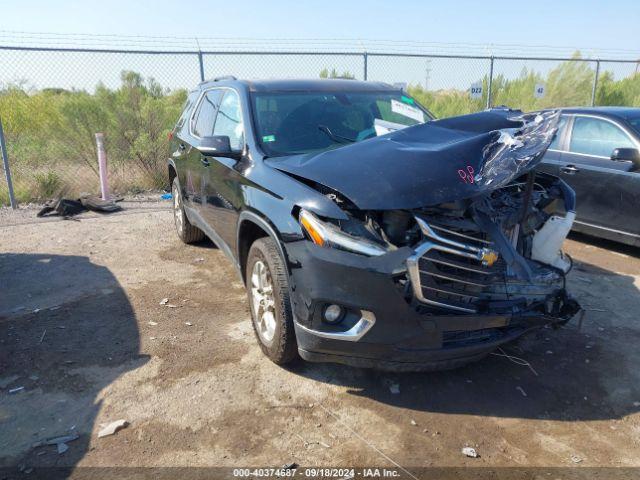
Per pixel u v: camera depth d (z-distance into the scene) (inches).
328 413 122.6
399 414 122.4
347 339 116.0
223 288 198.7
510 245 121.8
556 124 132.0
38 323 168.4
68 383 134.3
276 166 138.0
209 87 220.1
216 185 174.2
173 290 196.5
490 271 119.0
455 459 107.7
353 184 116.0
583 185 246.1
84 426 117.5
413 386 133.7
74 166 408.8
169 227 288.0
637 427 118.6
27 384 134.0
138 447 110.9
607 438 114.8
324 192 122.1
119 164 406.0
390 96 191.3
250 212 141.4
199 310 178.7
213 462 106.7
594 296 191.9
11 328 164.9
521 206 138.7
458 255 114.7
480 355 123.0
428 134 141.3
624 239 233.6
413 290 110.6
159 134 408.2
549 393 131.4
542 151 125.0
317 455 108.7
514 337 125.1
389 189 113.3
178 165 234.1
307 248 118.3
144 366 142.0
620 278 210.2
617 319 173.0
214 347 152.6
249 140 156.4
